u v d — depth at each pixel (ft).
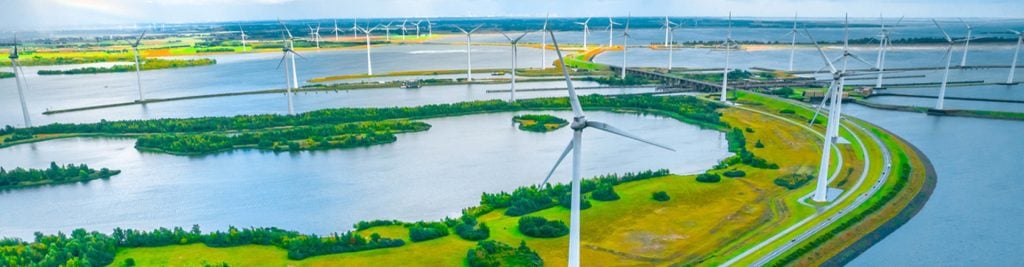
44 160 473.26
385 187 390.42
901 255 276.00
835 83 327.47
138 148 503.61
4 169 435.12
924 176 384.68
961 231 301.84
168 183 407.85
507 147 495.82
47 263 250.78
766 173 392.47
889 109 645.92
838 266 264.11
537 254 264.31
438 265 256.11
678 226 302.66
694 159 451.53
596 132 554.05
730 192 354.54
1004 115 586.04
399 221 317.42
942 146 475.31
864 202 330.75
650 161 447.01
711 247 276.62
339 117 592.60
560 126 574.56
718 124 566.77
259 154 481.87
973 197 351.05
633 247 277.85
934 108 620.08
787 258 262.88
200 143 489.67
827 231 290.76
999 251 279.49
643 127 572.92
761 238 284.41
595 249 275.80
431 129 570.05
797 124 549.13
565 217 315.99
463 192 377.71
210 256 268.62
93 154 489.26
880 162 410.52
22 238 316.60
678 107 631.15
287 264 258.78
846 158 423.23
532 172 421.59
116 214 350.02
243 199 372.58
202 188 395.55
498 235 291.58
